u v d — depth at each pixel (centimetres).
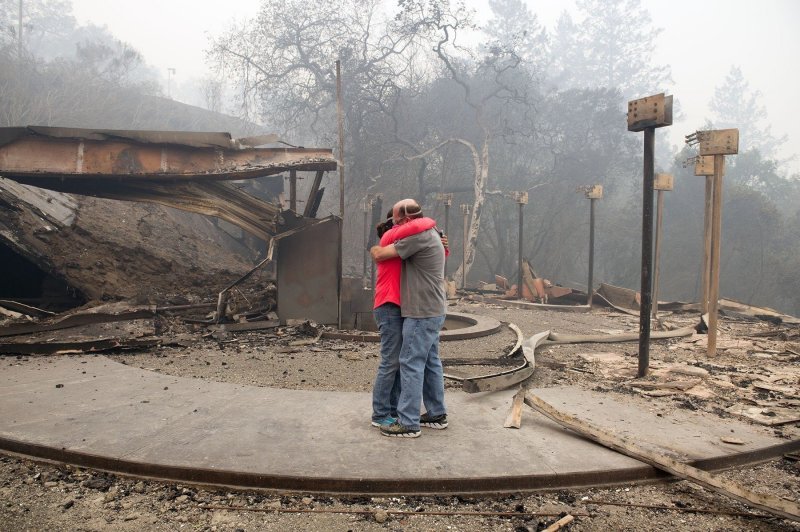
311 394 509
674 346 915
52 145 986
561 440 402
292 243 1048
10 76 2856
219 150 1049
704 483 331
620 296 1684
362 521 298
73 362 651
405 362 402
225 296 999
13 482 336
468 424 434
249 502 317
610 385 604
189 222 1880
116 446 368
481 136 3578
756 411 505
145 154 1017
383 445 381
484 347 868
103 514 300
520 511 312
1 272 1196
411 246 398
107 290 1031
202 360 704
